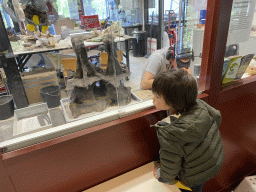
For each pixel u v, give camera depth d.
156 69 1.15
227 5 0.96
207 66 1.12
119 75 1.02
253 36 1.27
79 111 0.95
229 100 1.29
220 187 1.70
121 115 0.97
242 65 1.27
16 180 0.81
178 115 0.86
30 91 0.90
